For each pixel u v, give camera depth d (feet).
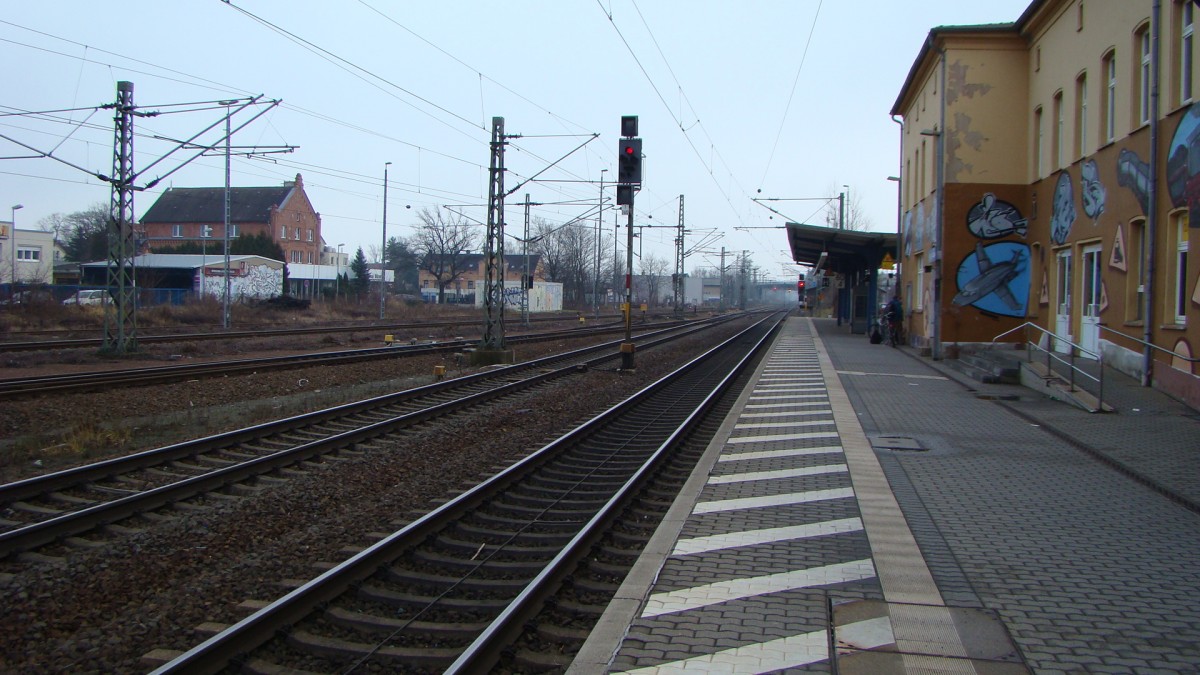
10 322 122.11
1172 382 49.90
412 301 258.16
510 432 45.62
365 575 21.17
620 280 401.90
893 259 127.85
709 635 17.16
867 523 25.41
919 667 15.66
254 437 40.11
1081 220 67.15
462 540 25.61
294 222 312.29
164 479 32.50
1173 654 16.33
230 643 16.66
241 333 111.75
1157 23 52.31
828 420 45.96
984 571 21.08
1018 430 42.24
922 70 97.19
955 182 83.97
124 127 82.64
